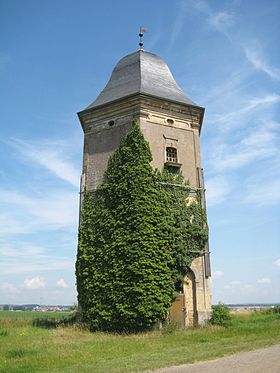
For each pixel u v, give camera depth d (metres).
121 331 19.20
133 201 20.56
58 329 20.30
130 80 25.42
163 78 26.27
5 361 11.53
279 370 9.35
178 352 12.47
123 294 19.42
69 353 12.77
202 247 22.03
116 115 23.66
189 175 23.20
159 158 22.50
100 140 23.83
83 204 22.61
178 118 23.98
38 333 19.36
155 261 19.83
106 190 21.98
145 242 19.83
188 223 21.81
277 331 17.89
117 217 20.80
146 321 18.95
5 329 21.89
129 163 21.45
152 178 21.53
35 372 9.90
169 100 23.56
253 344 13.83
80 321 21.17
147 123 22.80
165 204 21.36
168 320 19.97
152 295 19.20
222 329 18.80
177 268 20.81
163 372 9.61
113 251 20.27
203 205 22.89
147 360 11.19
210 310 21.12
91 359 11.59
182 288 21.06
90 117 24.56
